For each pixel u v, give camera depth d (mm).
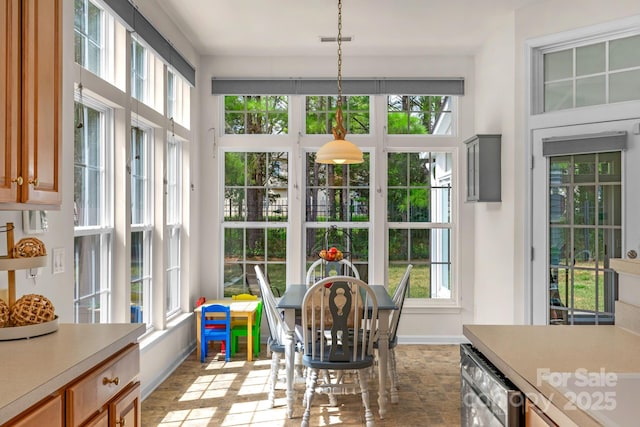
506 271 4145
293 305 3078
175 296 4449
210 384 3684
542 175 3840
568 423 1143
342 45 4676
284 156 5047
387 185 5031
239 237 5031
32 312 1685
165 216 3879
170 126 4031
